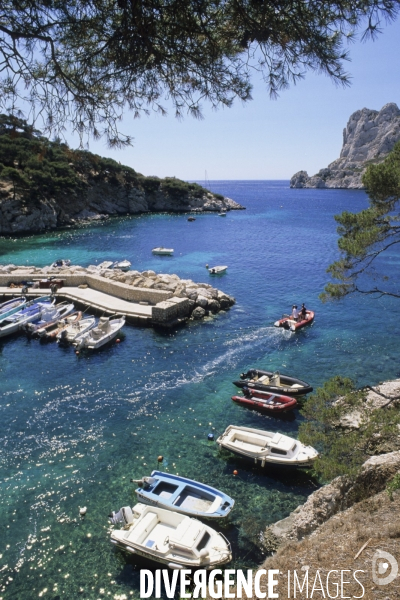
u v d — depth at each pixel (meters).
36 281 44.78
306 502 15.05
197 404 23.06
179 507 15.34
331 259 62.84
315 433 14.06
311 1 6.20
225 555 13.30
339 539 10.12
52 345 31.20
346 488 13.77
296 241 80.38
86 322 34.59
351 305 40.25
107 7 6.81
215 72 7.54
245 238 83.94
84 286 43.66
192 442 19.83
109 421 21.36
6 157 88.25
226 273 54.19
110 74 7.79
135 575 13.20
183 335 33.12
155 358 28.92
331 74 6.79
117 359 28.77
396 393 20.36
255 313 38.31
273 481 17.31
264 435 19.48
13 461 18.25
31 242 76.50
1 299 41.44
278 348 30.44
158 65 7.50
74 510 15.70
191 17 6.56
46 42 7.36
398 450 14.19
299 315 35.44
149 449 19.25
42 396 23.75
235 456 18.86
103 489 16.75
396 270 53.25
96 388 24.72
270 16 6.36
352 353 29.38
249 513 15.59
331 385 14.09
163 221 111.25
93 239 80.69
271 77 7.11
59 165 102.12
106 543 14.34
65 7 6.89
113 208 123.81
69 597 12.52
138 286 41.66
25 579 13.08
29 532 14.74
